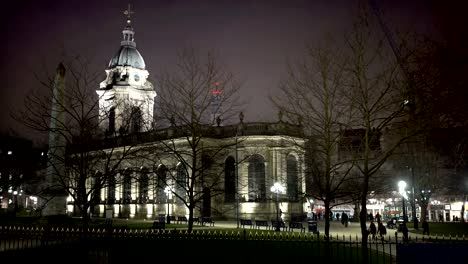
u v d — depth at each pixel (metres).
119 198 93.12
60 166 49.00
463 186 69.44
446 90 21.27
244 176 76.69
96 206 97.00
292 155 76.19
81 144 32.34
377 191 68.19
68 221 52.97
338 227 60.06
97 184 30.08
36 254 25.03
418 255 19.66
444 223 71.31
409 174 62.53
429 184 66.50
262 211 74.81
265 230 49.19
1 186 92.50
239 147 76.06
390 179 69.12
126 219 82.94
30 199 132.62
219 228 55.38
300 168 60.78
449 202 97.44
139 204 87.94
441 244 19.59
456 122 22.81
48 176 51.31
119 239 27.72
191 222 35.12
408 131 24.19
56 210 53.19
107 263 22.91
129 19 110.06
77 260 23.66
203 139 72.44
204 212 77.69
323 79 29.19
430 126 22.72
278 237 32.09
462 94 20.91
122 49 106.75
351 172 59.41
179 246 27.58
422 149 52.06
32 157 88.06
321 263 22.70
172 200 82.00
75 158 34.19
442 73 21.34
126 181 55.66
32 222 52.06
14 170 92.88
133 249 26.25
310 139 42.41
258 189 76.38
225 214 77.69
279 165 74.88
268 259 23.75
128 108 62.69
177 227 56.19
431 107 21.44
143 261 23.23
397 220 64.12
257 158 77.25
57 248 26.11
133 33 109.94
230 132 78.75
